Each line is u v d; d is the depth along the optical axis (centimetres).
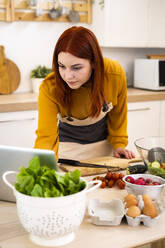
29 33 309
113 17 309
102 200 114
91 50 130
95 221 97
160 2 331
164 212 105
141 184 115
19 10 299
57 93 148
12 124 259
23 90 317
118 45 317
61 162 149
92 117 155
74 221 85
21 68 312
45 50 321
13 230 95
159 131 329
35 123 269
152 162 127
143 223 98
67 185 89
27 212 84
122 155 166
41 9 302
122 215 96
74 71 127
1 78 298
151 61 323
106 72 154
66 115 165
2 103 250
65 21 320
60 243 87
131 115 308
